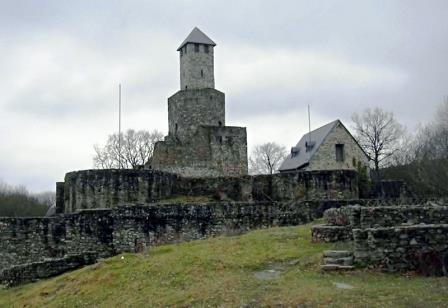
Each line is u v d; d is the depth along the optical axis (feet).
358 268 53.47
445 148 206.08
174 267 61.87
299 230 76.64
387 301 42.70
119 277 63.05
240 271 57.82
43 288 68.33
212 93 191.31
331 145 183.62
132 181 129.29
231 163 179.52
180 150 175.83
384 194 136.05
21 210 246.06
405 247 52.60
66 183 134.00
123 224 99.71
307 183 129.08
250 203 102.99
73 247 99.71
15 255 99.91
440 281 47.88
